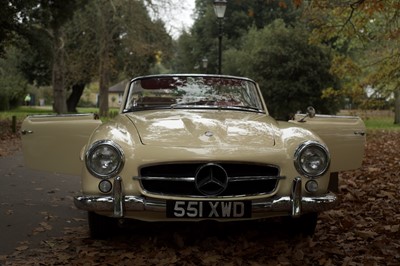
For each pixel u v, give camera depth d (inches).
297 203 177.9
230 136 188.2
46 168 212.1
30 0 818.2
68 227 226.7
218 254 186.1
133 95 243.1
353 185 335.6
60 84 1496.1
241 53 1584.6
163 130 192.2
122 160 177.2
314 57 1301.7
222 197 175.2
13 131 777.6
